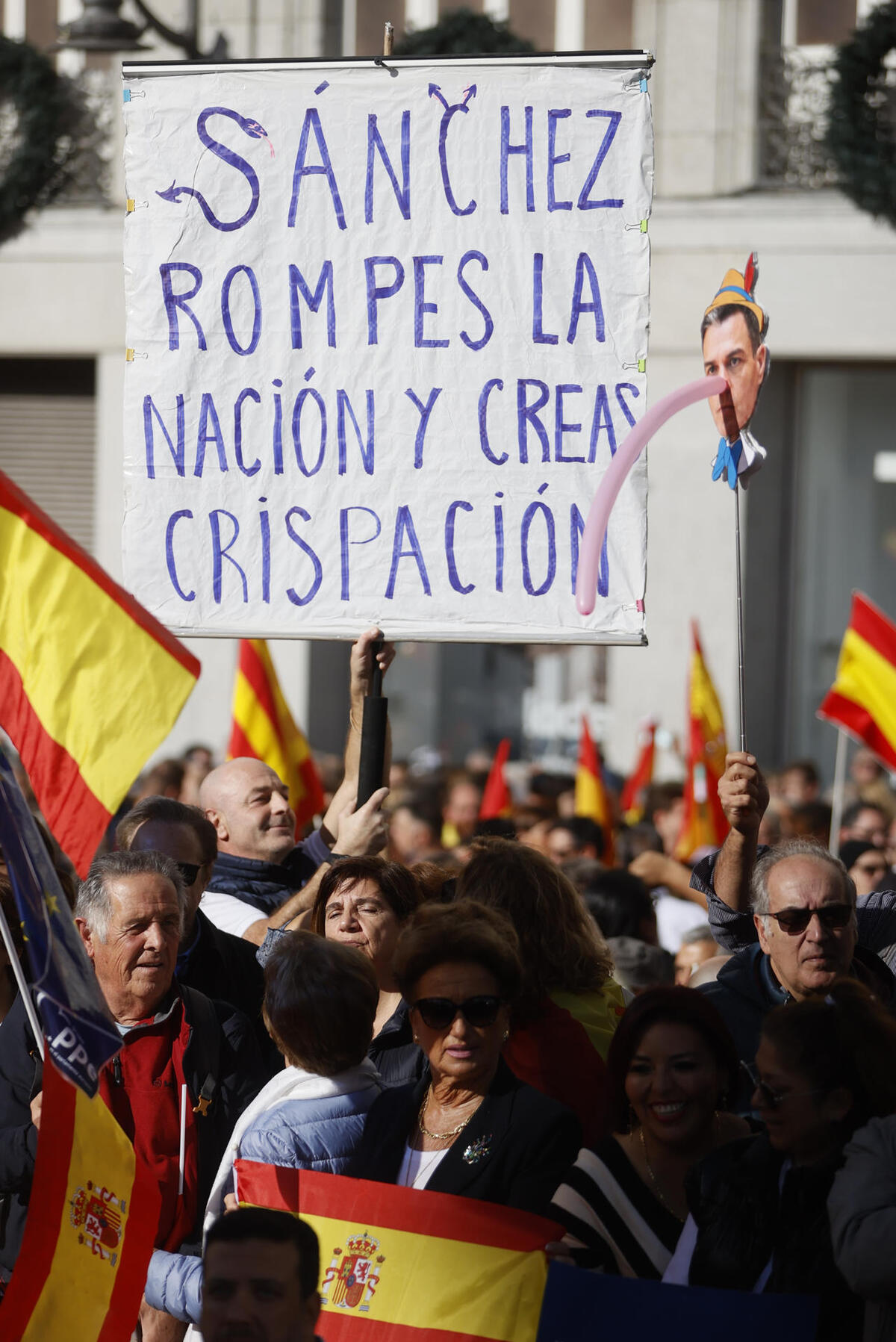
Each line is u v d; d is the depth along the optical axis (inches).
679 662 2223.2
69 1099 441.1
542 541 621.3
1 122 2309.3
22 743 585.0
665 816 1412.4
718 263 2196.1
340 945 494.3
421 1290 434.0
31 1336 426.0
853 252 2160.4
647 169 614.2
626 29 2231.8
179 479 644.1
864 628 1104.8
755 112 2190.0
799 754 2262.6
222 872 741.3
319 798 1035.9
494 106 621.6
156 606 644.7
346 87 629.9
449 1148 458.6
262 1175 452.8
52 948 385.4
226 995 610.2
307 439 636.7
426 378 629.3
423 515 628.7
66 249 2324.1
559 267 620.4
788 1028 422.0
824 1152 418.6
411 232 629.0
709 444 2198.6
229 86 637.3
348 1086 486.3
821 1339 411.5
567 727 2591.0
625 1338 413.1
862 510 2251.5
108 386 2333.9
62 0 2347.4
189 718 2272.4
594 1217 433.1
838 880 528.1
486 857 532.1
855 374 2244.1
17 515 589.3
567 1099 494.9
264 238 637.9
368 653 627.8
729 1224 421.1
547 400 621.0
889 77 2118.6
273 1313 363.9
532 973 510.3
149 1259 447.5
